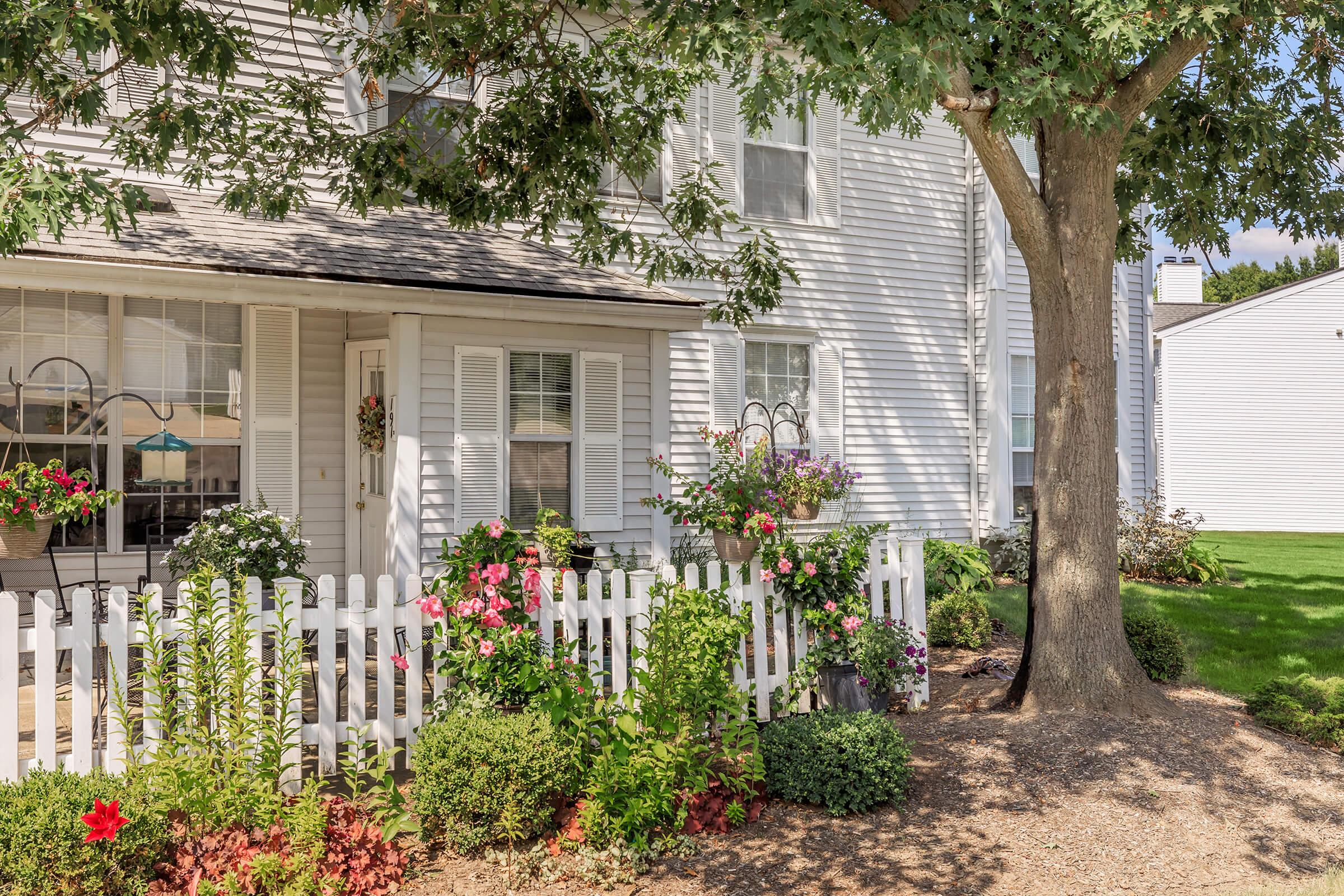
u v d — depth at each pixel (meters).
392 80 10.25
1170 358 27.34
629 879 4.70
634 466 9.62
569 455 9.31
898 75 5.19
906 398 14.48
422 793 4.91
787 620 7.20
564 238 11.52
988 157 6.81
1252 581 14.67
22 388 8.35
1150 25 5.64
